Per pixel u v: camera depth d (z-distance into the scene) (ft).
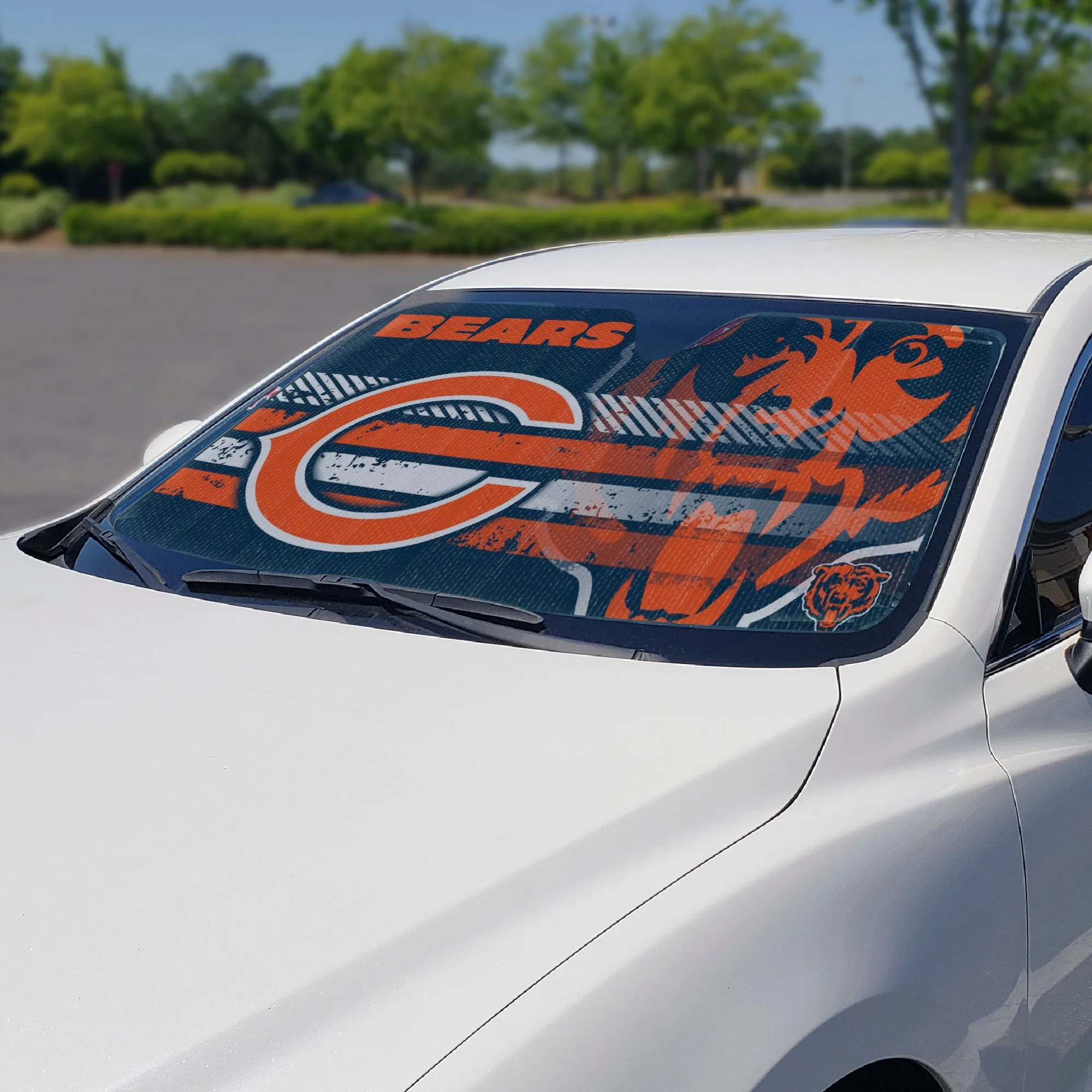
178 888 5.27
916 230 10.60
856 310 8.33
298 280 101.55
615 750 5.92
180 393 47.11
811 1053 5.24
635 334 8.75
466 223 143.43
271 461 8.79
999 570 6.86
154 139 319.47
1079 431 7.72
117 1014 4.76
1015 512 7.04
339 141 269.03
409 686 6.48
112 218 151.64
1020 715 6.68
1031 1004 6.41
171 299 83.25
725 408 7.97
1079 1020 6.79
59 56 274.57
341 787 5.77
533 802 5.64
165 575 8.04
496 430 8.38
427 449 8.41
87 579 8.04
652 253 9.87
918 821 6.01
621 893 5.33
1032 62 107.55
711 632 6.77
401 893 5.21
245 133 327.47
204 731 6.22
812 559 7.00
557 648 6.85
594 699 6.29
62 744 6.20
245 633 7.12
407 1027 4.78
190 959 4.96
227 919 5.12
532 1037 4.77
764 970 5.26
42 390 47.09
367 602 7.39
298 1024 4.76
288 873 5.32
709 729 6.05
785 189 334.65
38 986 4.87
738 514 7.34
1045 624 7.14
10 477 32.60
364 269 118.62
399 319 9.76
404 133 225.35
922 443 7.36
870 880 5.72
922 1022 5.73
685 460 7.75
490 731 6.08
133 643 7.11
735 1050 5.05
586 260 9.94
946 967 5.85
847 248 9.41
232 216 147.33
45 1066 4.61
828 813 5.86
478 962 5.01
